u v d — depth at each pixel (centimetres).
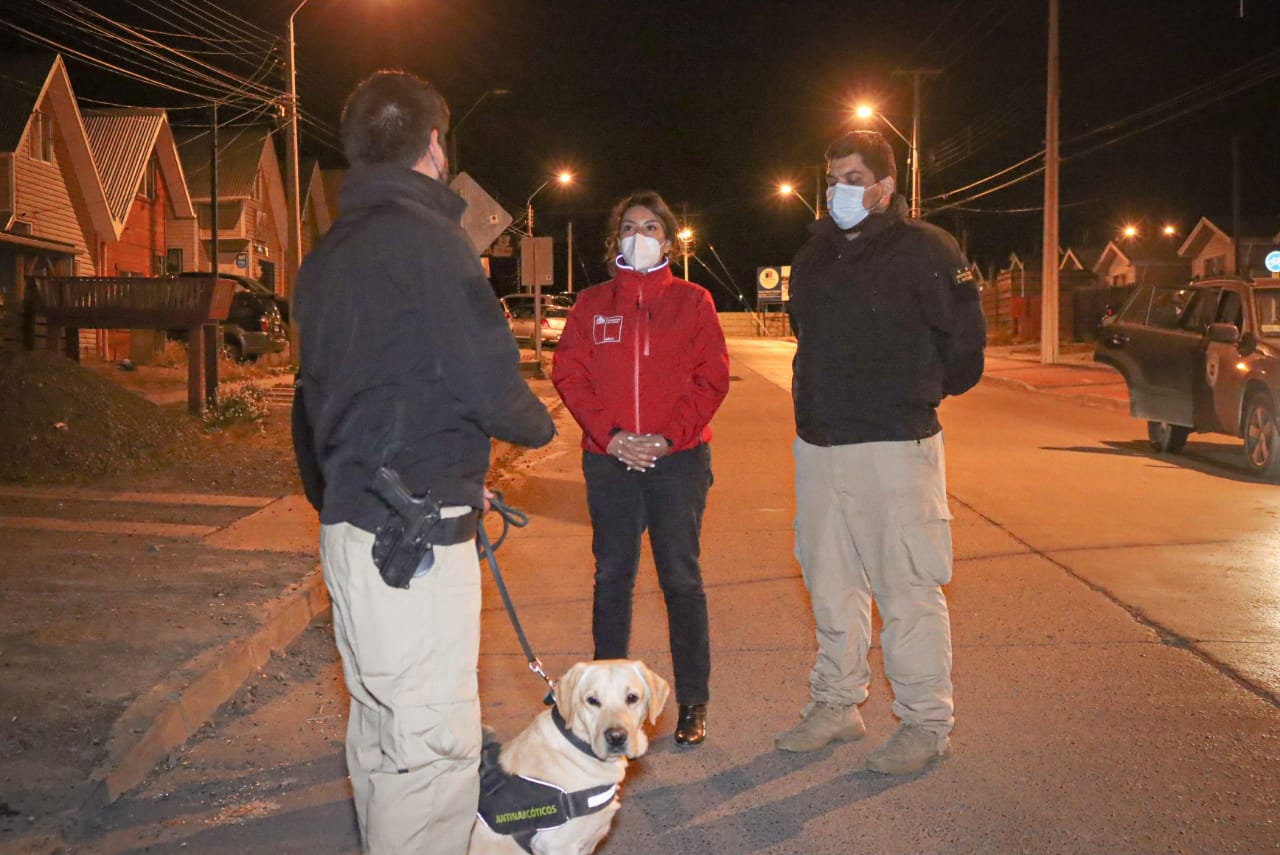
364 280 309
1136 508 1048
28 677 544
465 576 321
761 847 415
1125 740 506
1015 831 423
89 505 991
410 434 311
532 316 3981
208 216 4175
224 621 643
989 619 693
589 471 504
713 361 496
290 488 1103
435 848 319
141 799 456
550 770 338
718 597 761
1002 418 1842
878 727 530
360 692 326
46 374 1241
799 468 505
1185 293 1420
